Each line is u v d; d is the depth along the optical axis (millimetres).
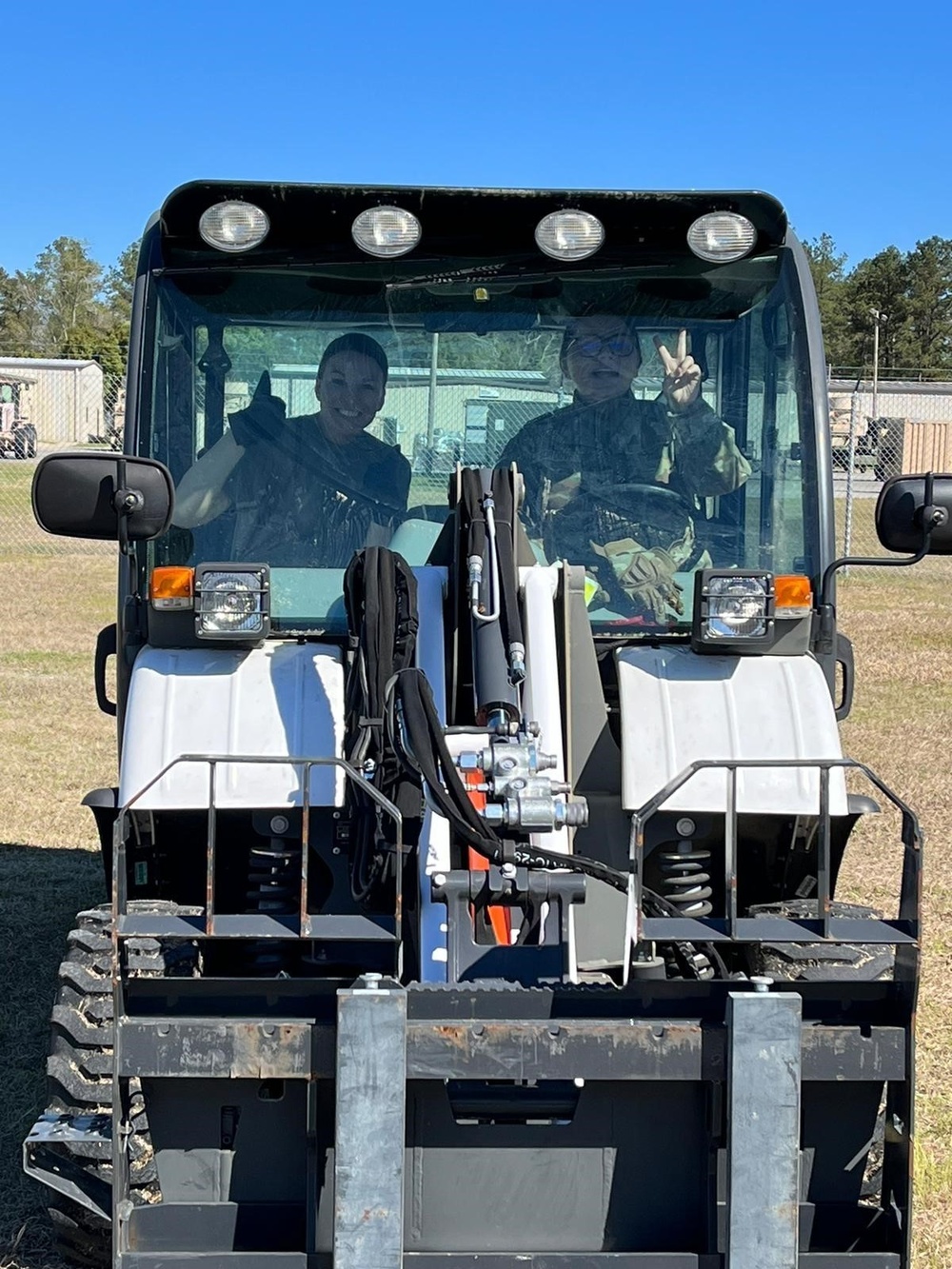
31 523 23844
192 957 3727
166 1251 3162
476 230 4227
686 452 4273
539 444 4297
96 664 4980
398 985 3008
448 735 3502
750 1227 2979
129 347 4199
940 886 7367
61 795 8969
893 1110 3186
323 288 4230
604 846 3764
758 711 3785
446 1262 3072
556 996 3055
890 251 75500
